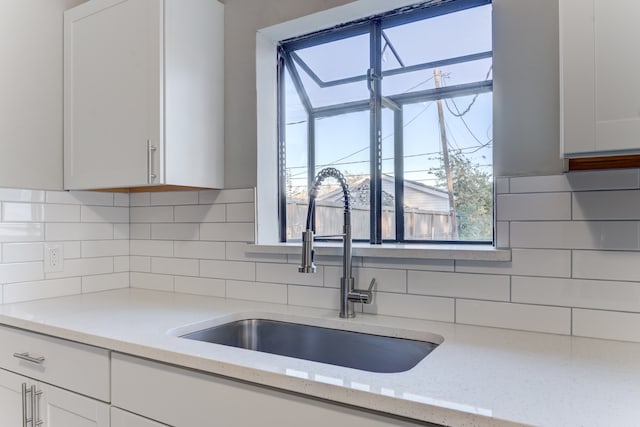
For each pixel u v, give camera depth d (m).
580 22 0.88
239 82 1.72
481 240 1.42
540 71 1.19
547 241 1.16
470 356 0.96
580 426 0.63
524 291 1.19
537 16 1.20
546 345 1.04
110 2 1.63
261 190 1.69
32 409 1.31
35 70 1.69
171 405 1.01
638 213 1.06
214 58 1.71
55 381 1.25
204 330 1.33
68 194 1.79
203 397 0.97
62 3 1.78
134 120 1.55
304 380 0.82
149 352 1.03
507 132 1.23
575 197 1.13
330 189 1.71
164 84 1.50
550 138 1.17
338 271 1.48
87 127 1.69
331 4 1.53
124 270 1.99
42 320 1.31
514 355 0.97
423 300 1.33
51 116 1.74
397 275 1.37
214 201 1.76
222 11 1.76
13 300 1.62
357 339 1.29
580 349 1.01
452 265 1.28
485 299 1.24
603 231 1.09
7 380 1.38
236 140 1.72
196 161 1.62
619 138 0.84
